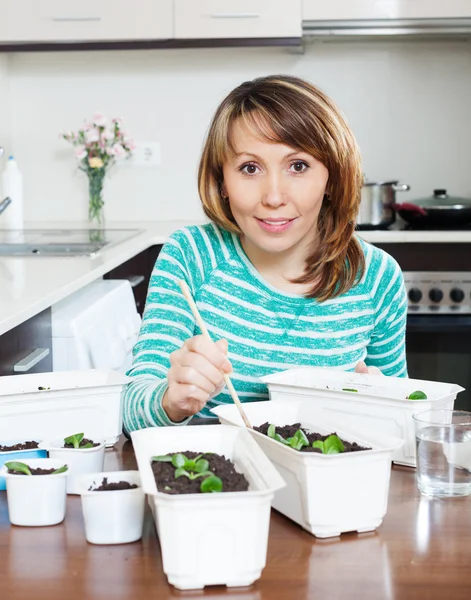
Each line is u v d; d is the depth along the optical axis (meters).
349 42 3.64
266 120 1.20
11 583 0.76
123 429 1.21
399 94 3.67
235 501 0.74
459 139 3.68
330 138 1.23
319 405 1.12
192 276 1.41
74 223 3.68
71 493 0.99
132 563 0.80
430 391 1.12
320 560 0.80
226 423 1.02
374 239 3.16
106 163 3.57
